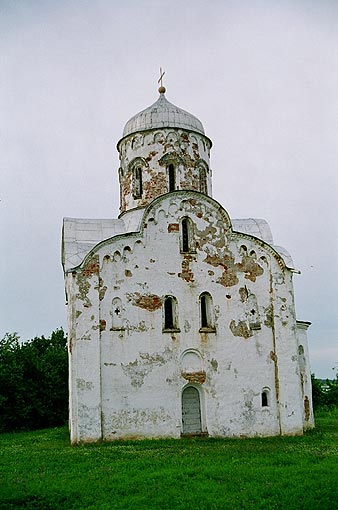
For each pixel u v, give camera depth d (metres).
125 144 33.84
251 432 28.62
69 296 28.27
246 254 30.59
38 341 58.16
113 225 31.41
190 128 33.44
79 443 26.05
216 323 29.30
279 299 30.56
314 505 14.66
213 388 28.53
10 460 22.06
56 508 15.12
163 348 28.14
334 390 61.38
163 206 29.66
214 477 17.86
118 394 27.03
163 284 28.83
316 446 24.56
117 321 27.75
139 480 17.50
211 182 34.91
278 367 29.72
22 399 40.94
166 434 27.34
